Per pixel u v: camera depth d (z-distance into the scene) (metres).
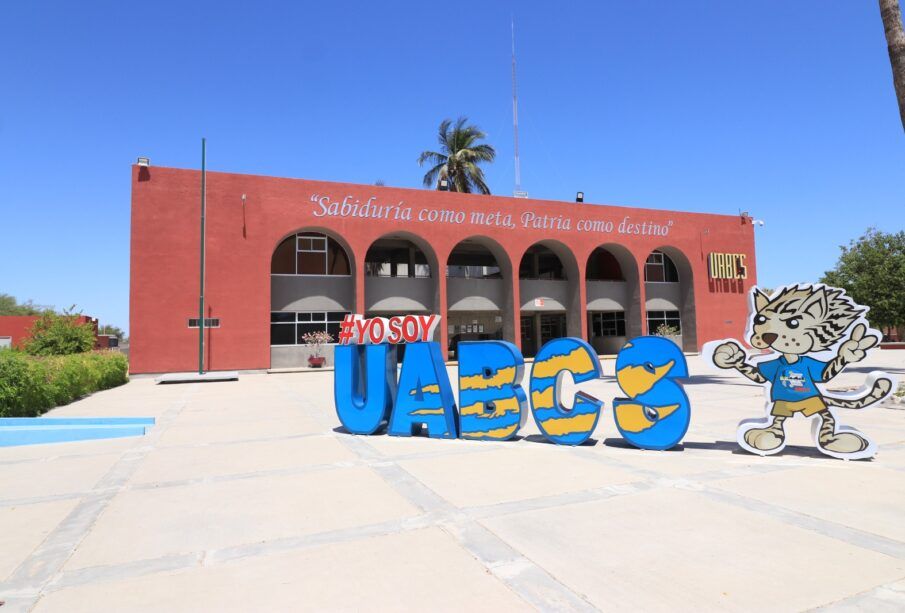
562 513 5.16
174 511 5.53
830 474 6.46
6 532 4.99
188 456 8.29
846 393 7.31
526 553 4.23
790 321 7.54
